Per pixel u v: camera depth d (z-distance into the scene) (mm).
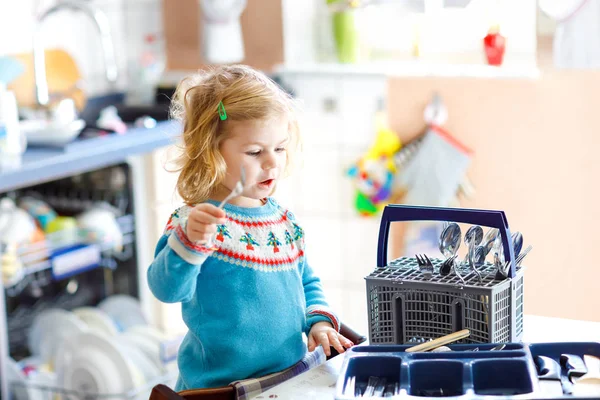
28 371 2541
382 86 3059
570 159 2807
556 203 2852
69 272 2646
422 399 1057
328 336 1360
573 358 1171
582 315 2867
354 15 3105
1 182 2193
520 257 1367
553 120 2809
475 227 1331
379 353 1185
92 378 2412
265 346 1355
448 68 2961
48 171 2328
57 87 3047
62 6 2717
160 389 1165
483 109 2906
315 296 1482
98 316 2668
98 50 3281
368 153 3066
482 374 1133
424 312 1299
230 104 1322
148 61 3127
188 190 1388
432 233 2990
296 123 1469
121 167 2826
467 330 1251
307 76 3189
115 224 2750
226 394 1264
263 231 1398
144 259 2875
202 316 1357
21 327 2828
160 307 2902
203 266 1349
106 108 3051
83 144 2518
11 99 2336
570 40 2658
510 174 2904
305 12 3275
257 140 1325
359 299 3283
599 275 2826
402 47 3207
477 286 1243
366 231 3197
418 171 2990
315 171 3250
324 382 1225
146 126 2791
